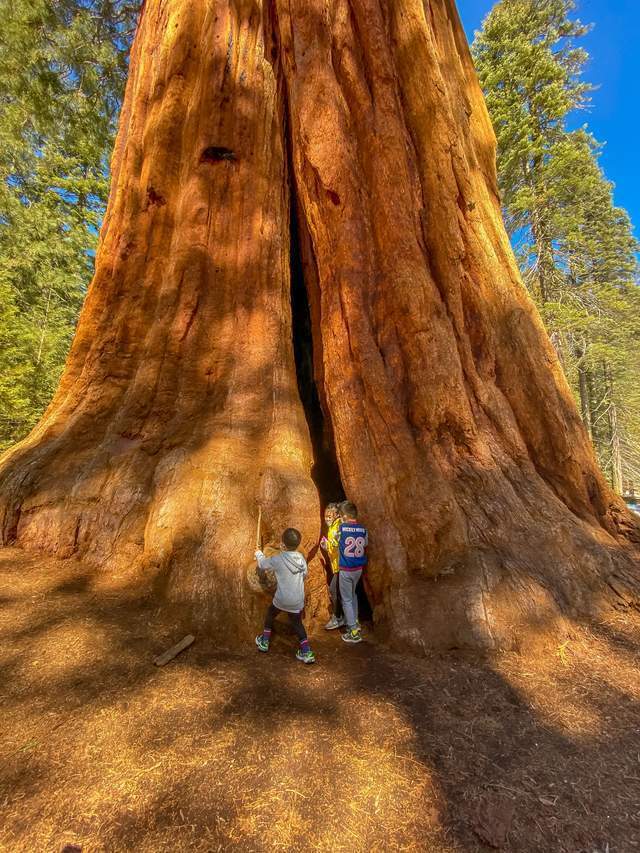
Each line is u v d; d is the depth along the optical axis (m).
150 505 5.24
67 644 3.67
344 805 2.41
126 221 7.09
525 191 25.41
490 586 4.18
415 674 3.63
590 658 3.85
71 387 6.69
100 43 15.77
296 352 8.84
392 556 4.58
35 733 2.77
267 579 4.35
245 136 7.21
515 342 5.98
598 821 2.35
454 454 5.17
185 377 6.26
